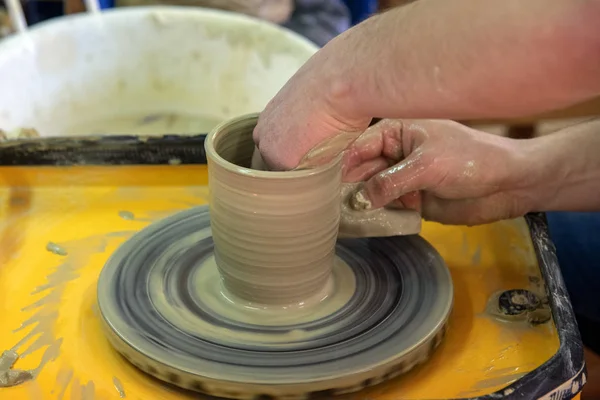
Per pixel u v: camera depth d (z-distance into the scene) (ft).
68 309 2.82
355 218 2.93
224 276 2.65
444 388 2.41
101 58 6.23
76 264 3.11
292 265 2.52
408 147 3.17
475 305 2.86
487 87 2.01
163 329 2.47
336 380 2.24
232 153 2.77
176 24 6.31
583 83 1.95
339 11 8.24
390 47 2.12
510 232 3.34
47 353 2.57
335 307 2.66
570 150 3.24
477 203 3.22
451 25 2.00
